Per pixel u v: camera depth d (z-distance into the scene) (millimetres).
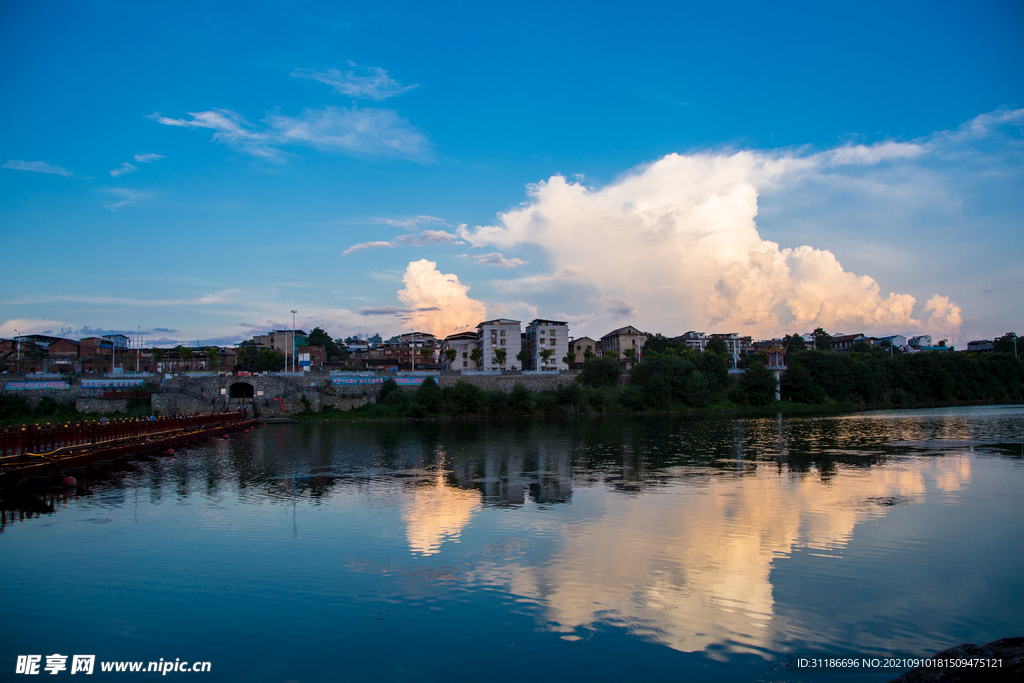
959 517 36500
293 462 64250
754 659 19312
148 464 62969
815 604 23500
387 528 34875
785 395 171250
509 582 25828
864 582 25719
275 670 18797
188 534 33875
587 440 84312
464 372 150000
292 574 27031
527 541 31859
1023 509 38531
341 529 34719
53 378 127000
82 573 27375
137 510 40281
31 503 42875
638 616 22375
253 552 30328
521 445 78938
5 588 25578
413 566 27984
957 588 25125
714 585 25406
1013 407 154500
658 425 110812
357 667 18922
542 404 141375
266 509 40312
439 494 45219
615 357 190375
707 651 19828
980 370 184750
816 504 40188
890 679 18062
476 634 21016
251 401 129625
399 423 121688
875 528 34062
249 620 22312
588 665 18938
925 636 20984
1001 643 17859
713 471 54688
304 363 147875
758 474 52688
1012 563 28094
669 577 26297
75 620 22453
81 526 35875
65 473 52594
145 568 28000
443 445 80062
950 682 16219
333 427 113125
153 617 22625
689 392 153500
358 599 24109
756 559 28688
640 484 48156
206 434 91562
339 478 53281
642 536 32625
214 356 195000
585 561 28453
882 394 178375
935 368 181000
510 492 45625
